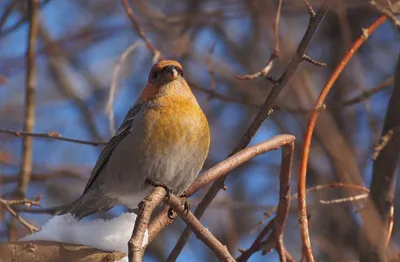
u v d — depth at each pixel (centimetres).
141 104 894
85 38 1505
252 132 779
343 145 871
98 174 904
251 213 1369
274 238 816
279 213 807
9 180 1266
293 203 1291
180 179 873
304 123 1088
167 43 1373
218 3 1407
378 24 778
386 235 787
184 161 865
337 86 1312
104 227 679
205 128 888
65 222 679
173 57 1348
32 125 1148
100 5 1541
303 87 1047
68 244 651
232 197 1391
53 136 946
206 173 771
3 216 1063
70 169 1400
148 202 616
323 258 1234
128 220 688
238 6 1403
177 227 1396
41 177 1296
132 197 897
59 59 1488
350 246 1217
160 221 746
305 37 696
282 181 804
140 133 862
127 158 869
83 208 909
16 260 621
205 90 1091
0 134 1553
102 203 913
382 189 793
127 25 1472
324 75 1341
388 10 789
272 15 1188
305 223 704
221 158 1434
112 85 954
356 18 1382
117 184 885
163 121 861
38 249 631
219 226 1367
